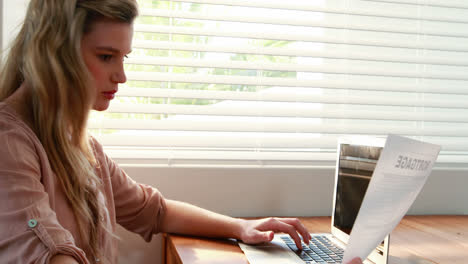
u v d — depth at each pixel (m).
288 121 1.63
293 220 1.17
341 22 1.63
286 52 1.56
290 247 1.13
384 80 1.74
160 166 1.50
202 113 1.52
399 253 1.15
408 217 1.64
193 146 1.53
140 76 1.48
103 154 1.14
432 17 1.70
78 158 0.94
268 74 1.64
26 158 0.80
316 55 1.58
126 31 0.92
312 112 1.61
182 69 1.56
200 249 1.08
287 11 1.63
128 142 1.49
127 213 1.20
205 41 1.57
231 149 1.59
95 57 0.91
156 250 1.49
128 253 1.48
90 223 0.98
